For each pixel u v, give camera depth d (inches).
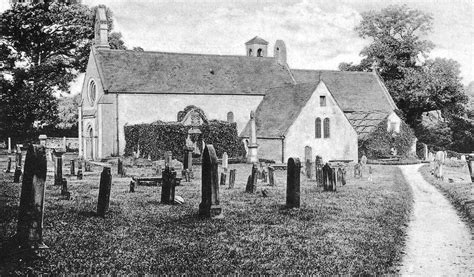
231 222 623.2
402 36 2706.7
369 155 2215.8
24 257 430.0
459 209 809.5
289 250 498.6
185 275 413.7
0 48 2311.8
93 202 764.6
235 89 2230.6
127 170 1476.4
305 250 498.6
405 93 2571.4
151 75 2129.7
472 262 483.5
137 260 451.5
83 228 572.4
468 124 2687.0
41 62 2409.0
